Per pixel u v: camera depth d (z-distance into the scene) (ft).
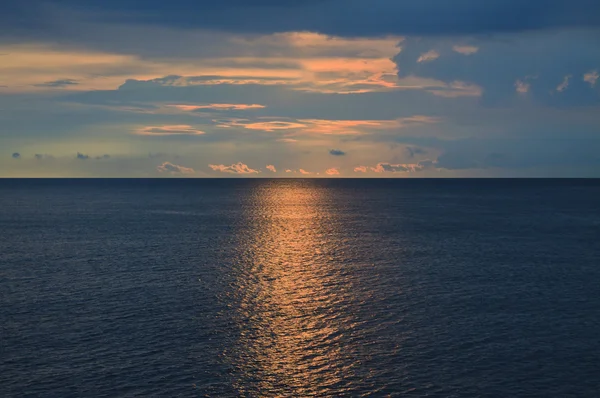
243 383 115.85
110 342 138.10
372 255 262.47
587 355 129.08
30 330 146.61
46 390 111.55
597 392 111.04
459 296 181.68
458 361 126.31
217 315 161.48
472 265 235.20
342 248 285.23
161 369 122.21
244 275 217.15
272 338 141.79
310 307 169.89
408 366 123.75
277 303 174.50
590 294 183.62
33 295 183.32
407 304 172.35
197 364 125.18
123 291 189.47
